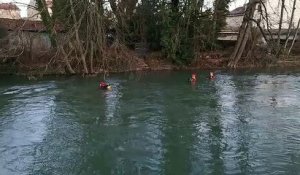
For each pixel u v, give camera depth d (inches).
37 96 1155.9
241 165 653.9
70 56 1528.1
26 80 1424.7
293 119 900.6
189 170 637.9
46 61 1599.4
